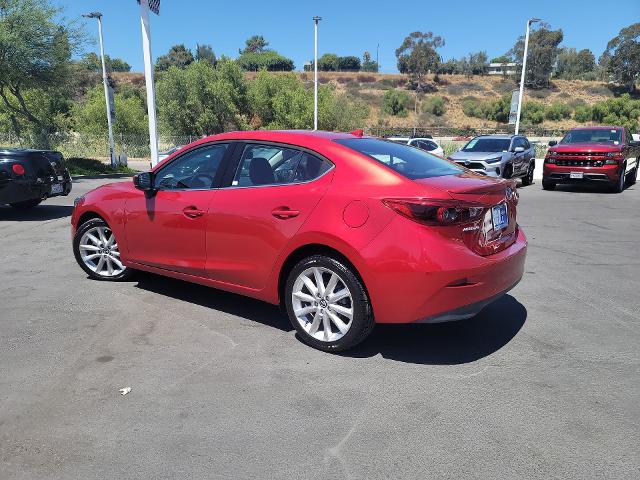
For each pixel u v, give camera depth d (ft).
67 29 71.00
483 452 9.00
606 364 12.36
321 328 13.25
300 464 8.69
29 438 9.35
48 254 22.91
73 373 11.75
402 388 11.21
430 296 11.44
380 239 11.64
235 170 14.51
